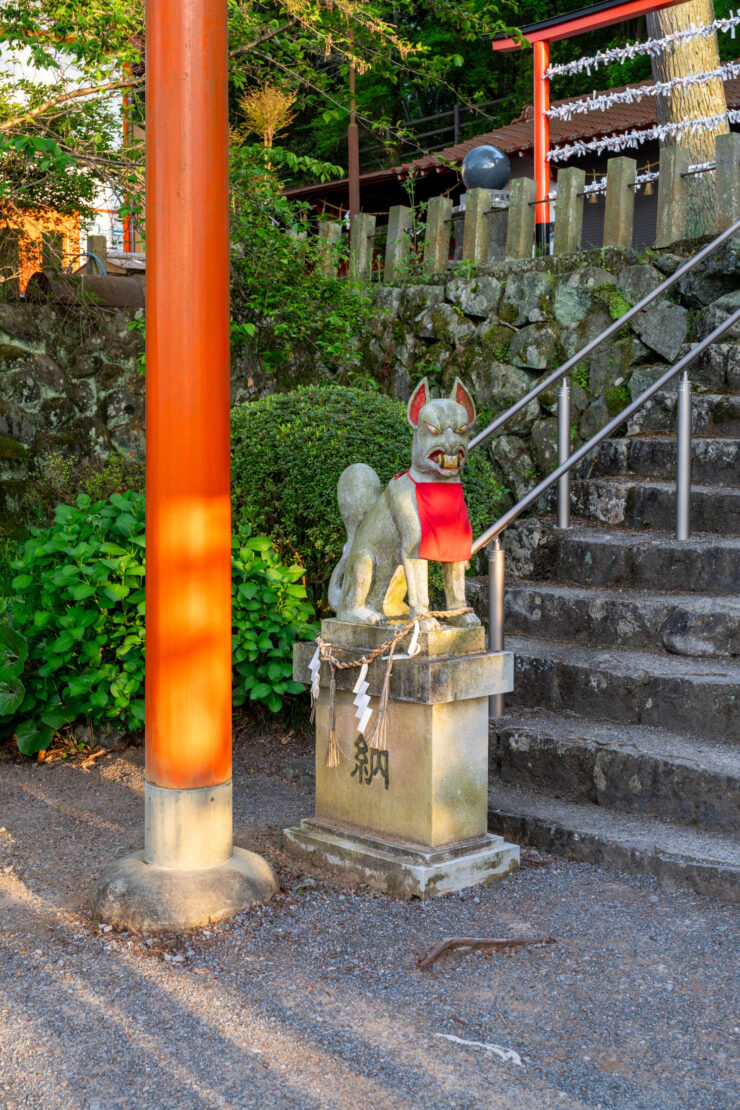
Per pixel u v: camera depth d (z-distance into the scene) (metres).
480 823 3.72
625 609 5.02
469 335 7.71
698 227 8.24
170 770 3.40
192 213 3.34
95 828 4.29
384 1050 2.59
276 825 4.25
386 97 22.02
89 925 3.34
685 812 3.92
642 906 3.42
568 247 7.71
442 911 3.41
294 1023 2.72
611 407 6.86
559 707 4.77
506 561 6.00
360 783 3.81
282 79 8.33
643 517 5.93
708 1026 2.69
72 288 8.21
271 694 5.31
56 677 5.21
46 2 7.12
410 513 3.57
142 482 7.74
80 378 8.25
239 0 7.57
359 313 8.23
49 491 7.78
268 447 5.77
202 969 3.03
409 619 3.70
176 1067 2.53
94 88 7.06
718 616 4.72
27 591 5.25
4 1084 2.47
